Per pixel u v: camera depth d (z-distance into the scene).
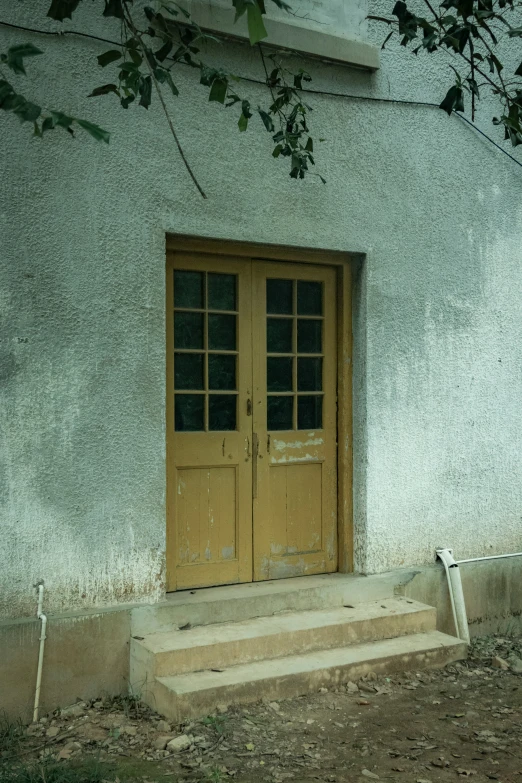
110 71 4.65
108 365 4.64
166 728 4.19
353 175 5.53
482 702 4.75
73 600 4.56
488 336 6.20
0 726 4.24
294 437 5.59
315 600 5.34
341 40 5.38
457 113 6.00
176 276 5.17
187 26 4.83
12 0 4.38
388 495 5.71
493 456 6.24
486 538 6.20
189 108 4.90
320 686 4.70
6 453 4.35
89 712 4.44
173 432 5.13
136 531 4.75
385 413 5.68
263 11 2.74
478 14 3.82
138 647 4.58
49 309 4.46
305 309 5.66
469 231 6.08
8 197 4.35
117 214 4.66
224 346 5.37
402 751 4.11
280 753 4.01
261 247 5.31
